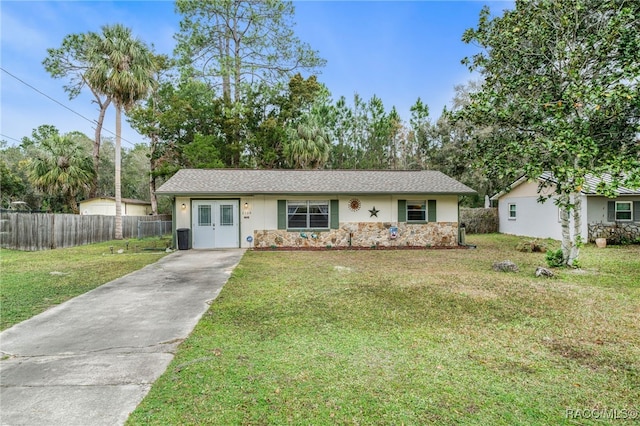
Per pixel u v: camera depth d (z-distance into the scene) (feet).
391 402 9.23
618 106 22.18
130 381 10.44
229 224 45.16
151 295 20.92
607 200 48.47
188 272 28.22
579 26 26.16
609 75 23.73
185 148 71.61
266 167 84.02
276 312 17.38
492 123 28.66
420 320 16.15
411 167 96.73
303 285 23.25
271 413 8.71
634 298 19.75
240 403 9.16
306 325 15.44
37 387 10.12
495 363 11.66
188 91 79.25
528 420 8.50
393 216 46.68
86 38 64.08
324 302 19.12
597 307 18.03
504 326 15.30
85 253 40.75
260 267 30.45
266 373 10.85
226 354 12.34
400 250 43.34
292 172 52.13
